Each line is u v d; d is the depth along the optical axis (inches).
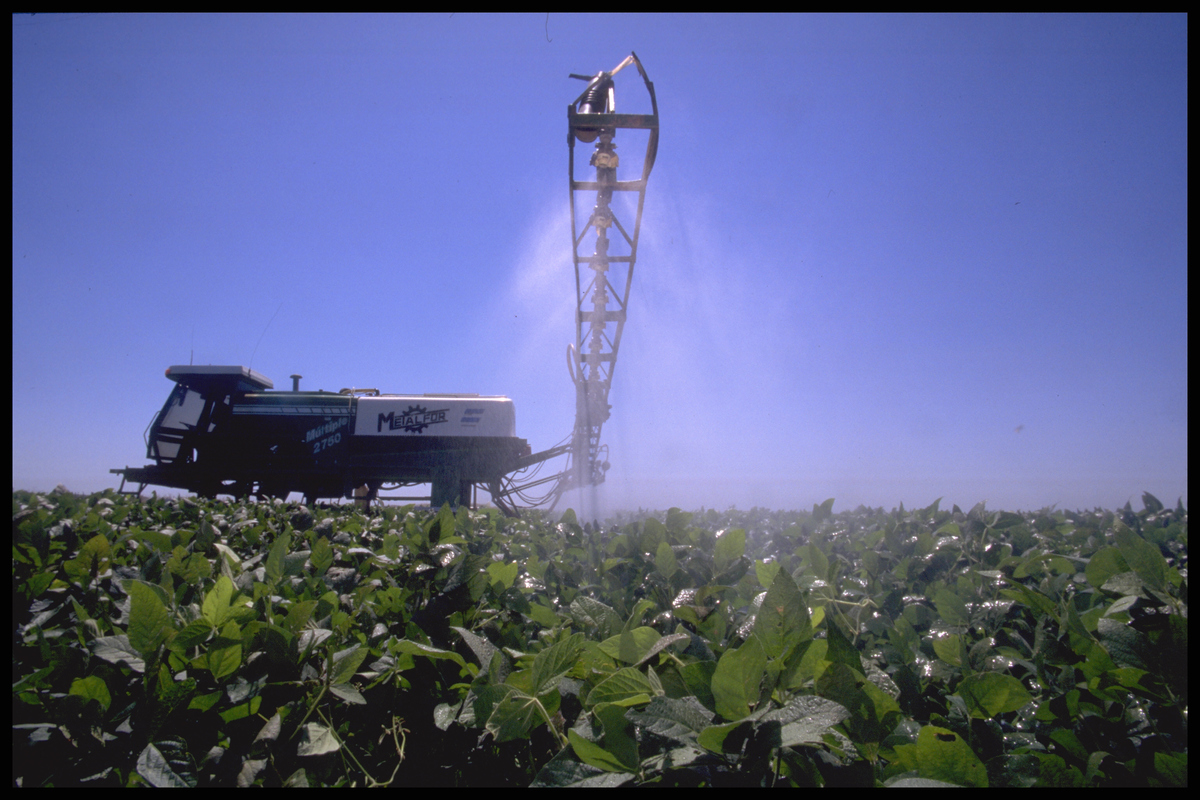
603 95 444.5
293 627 48.2
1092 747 39.6
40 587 59.8
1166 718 38.2
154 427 488.7
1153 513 123.0
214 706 43.4
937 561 77.9
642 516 166.1
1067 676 44.2
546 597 68.9
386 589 68.6
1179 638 38.4
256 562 74.4
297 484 496.1
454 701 47.6
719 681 32.1
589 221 474.0
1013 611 59.4
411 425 504.7
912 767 31.4
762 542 123.3
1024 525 88.6
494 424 508.4
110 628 54.7
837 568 63.2
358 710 46.8
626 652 41.0
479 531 114.4
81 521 99.7
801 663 35.1
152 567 62.0
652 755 33.2
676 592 65.7
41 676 43.5
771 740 29.7
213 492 490.3
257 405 504.7
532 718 36.7
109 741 40.3
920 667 48.9
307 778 38.4
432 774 45.8
